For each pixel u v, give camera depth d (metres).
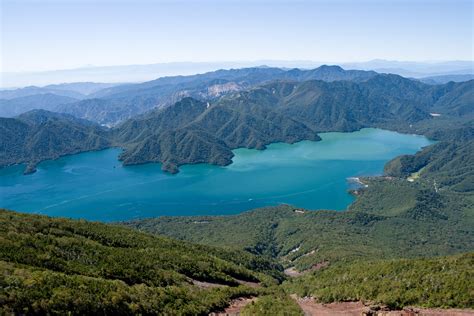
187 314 86.62
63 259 99.31
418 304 87.94
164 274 110.38
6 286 67.94
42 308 65.62
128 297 80.69
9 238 101.12
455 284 90.38
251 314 93.75
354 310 94.88
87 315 70.12
